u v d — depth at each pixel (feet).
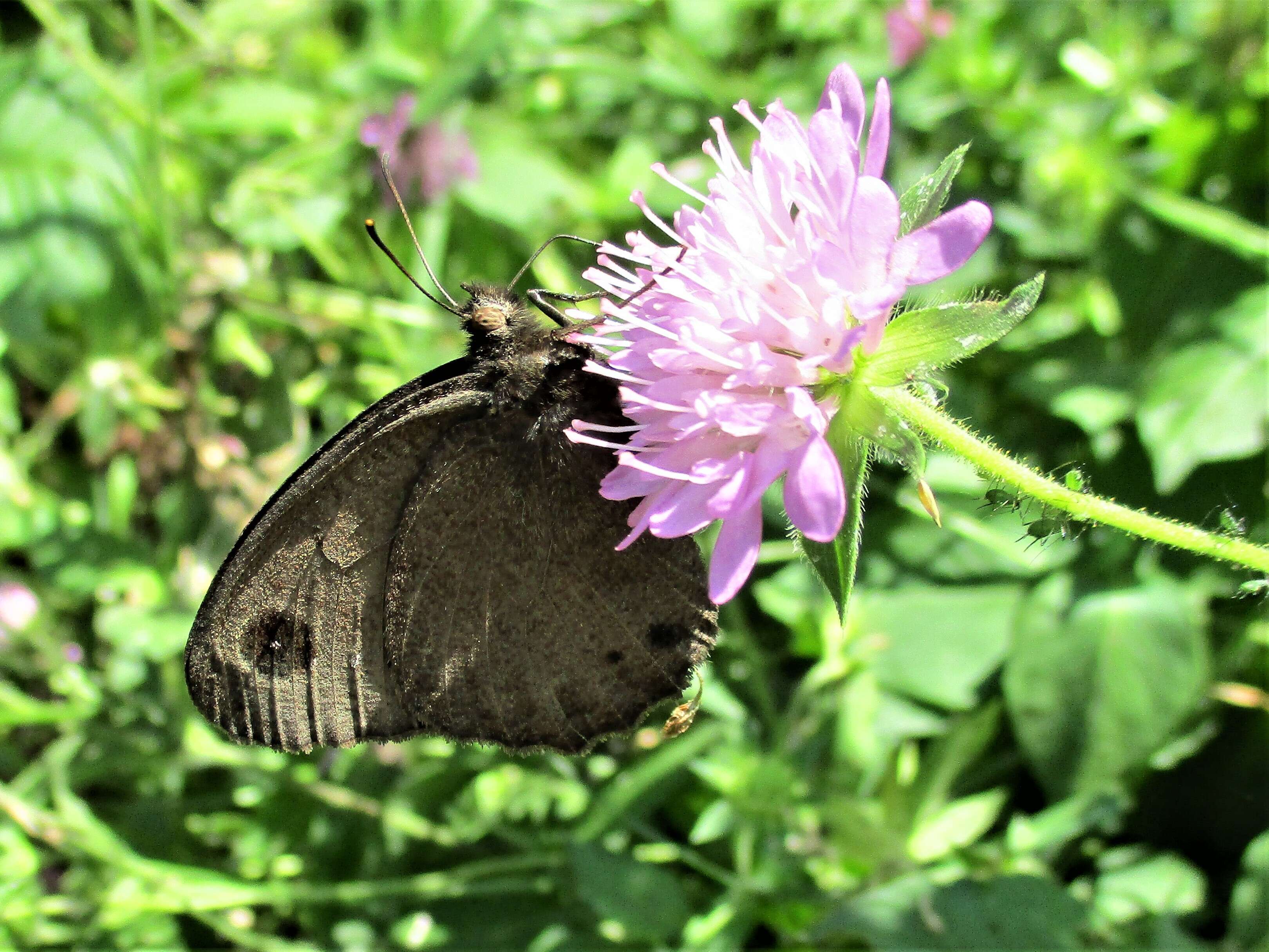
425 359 0.71
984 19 0.76
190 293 0.71
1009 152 0.73
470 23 0.76
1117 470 0.67
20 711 0.64
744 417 0.48
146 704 0.66
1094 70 0.73
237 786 0.67
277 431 0.71
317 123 0.76
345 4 0.81
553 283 0.70
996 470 0.50
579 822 0.65
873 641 0.64
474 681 0.54
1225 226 0.67
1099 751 0.62
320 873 0.66
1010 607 0.65
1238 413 0.64
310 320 0.71
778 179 0.49
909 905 0.59
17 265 0.69
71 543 0.69
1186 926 0.62
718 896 0.63
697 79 0.75
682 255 0.51
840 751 0.63
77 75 0.74
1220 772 0.64
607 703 0.53
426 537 0.53
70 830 0.63
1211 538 0.49
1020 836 0.61
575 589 0.53
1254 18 0.71
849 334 0.48
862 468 0.49
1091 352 0.69
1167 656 0.62
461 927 0.64
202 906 0.62
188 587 0.68
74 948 0.64
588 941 0.63
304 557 0.53
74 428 0.73
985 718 0.62
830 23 0.78
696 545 0.52
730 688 0.66
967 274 0.71
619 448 0.50
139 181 0.72
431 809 0.66
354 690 0.54
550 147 0.76
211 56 0.76
